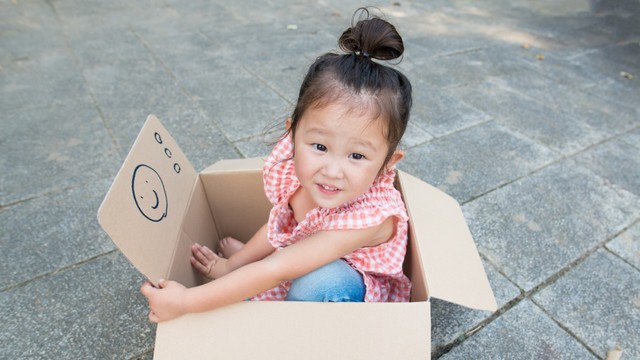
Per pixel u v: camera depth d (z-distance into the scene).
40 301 1.30
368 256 1.09
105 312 1.28
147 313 1.28
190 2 4.17
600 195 1.84
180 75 2.72
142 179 0.96
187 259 1.13
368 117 0.83
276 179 1.14
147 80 2.64
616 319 1.32
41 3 4.00
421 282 0.92
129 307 1.29
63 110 2.31
